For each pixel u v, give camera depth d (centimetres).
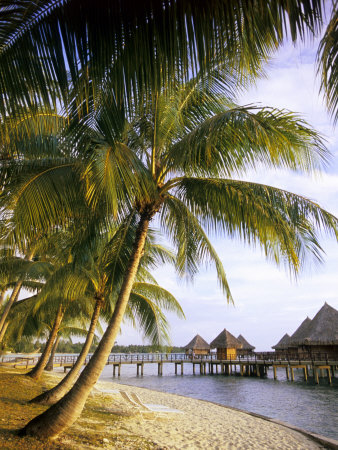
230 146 565
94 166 455
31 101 301
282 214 588
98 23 241
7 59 286
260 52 235
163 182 662
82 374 549
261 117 472
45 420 523
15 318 1892
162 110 616
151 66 239
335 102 237
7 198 531
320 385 2912
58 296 1255
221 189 597
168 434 782
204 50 224
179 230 778
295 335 4231
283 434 848
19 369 2244
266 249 586
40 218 519
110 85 281
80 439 582
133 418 932
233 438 794
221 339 4666
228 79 511
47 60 275
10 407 745
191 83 592
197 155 588
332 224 538
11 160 613
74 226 720
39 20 264
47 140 580
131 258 625
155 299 1205
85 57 256
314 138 468
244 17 213
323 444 765
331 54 231
